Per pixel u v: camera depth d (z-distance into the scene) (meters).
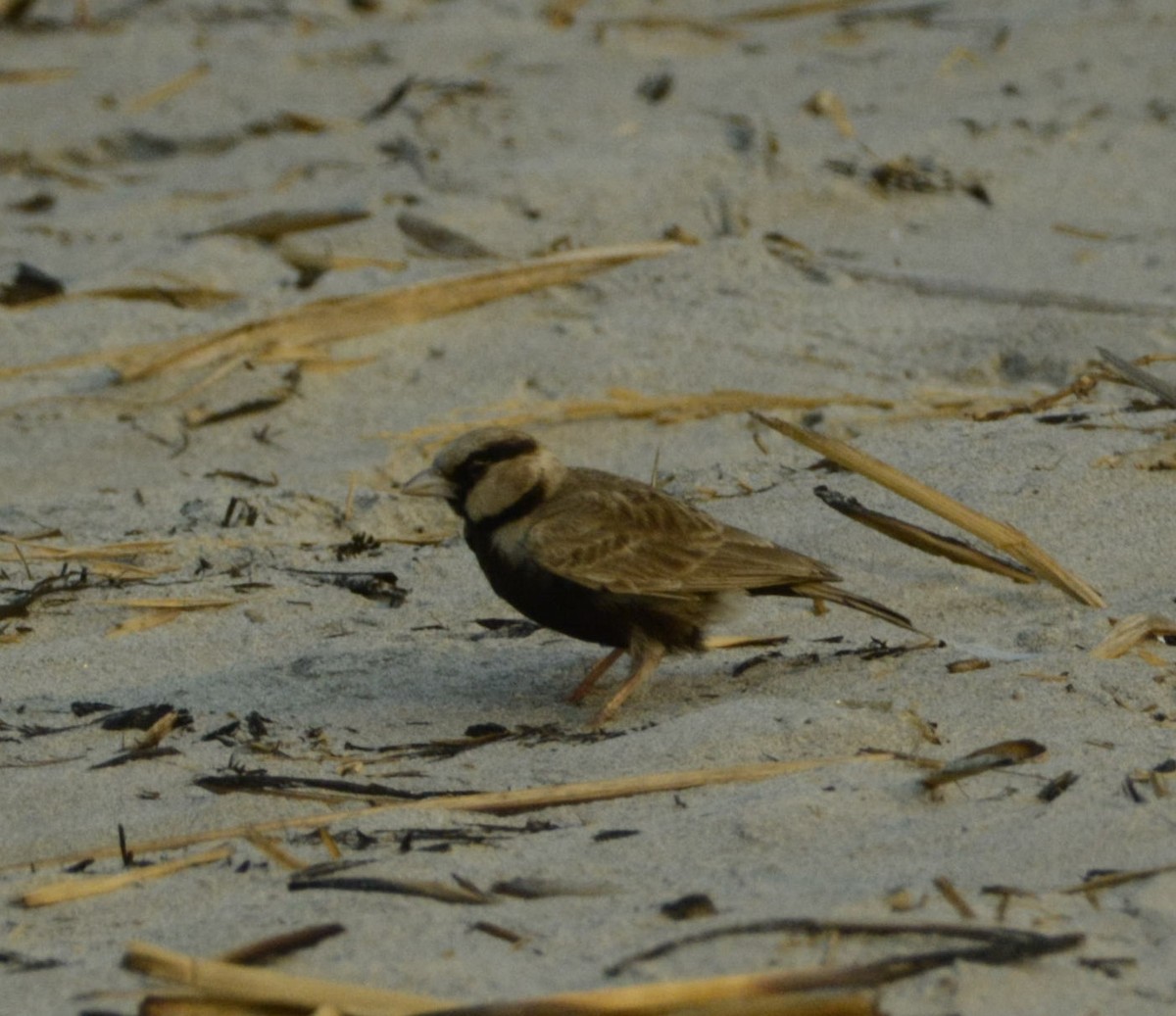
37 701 12.01
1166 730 10.62
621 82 27.16
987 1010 7.73
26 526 15.25
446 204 21.72
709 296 19.28
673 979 7.98
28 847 9.96
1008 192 22.17
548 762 10.80
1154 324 18.11
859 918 8.34
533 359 18.22
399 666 12.48
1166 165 23.05
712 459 16.03
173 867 9.52
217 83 28.16
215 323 19.39
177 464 16.72
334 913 8.81
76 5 31.89
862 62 27.48
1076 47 27.31
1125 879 8.72
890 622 12.23
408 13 31.86
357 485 15.91
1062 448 15.06
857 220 21.56
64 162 25.98
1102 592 12.89
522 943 8.39
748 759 10.60
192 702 11.95
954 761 10.18
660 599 11.85
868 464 13.26
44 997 8.12
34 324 19.48
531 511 12.03
